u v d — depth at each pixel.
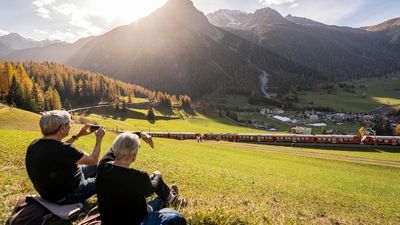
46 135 6.48
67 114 6.69
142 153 37.66
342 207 22.58
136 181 5.44
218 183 22.45
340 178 43.28
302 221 10.98
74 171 6.57
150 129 149.00
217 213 8.35
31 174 6.38
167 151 50.31
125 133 5.74
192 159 44.28
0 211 7.96
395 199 31.75
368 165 57.91
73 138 7.20
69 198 6.87
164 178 20.62
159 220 5.54
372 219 19.33
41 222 6.25
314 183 36.22
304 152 72.75
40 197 6.78
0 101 134.88
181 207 8.68
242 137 96.62
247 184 25.14
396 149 79.06
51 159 6.25
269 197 20.69
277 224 9.33
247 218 8.65
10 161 17.67
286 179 36.34
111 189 5.37
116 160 5.66
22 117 85.75
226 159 51.44
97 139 7.02
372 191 36.03
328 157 66.06
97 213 6.95
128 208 5.40
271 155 64.19
